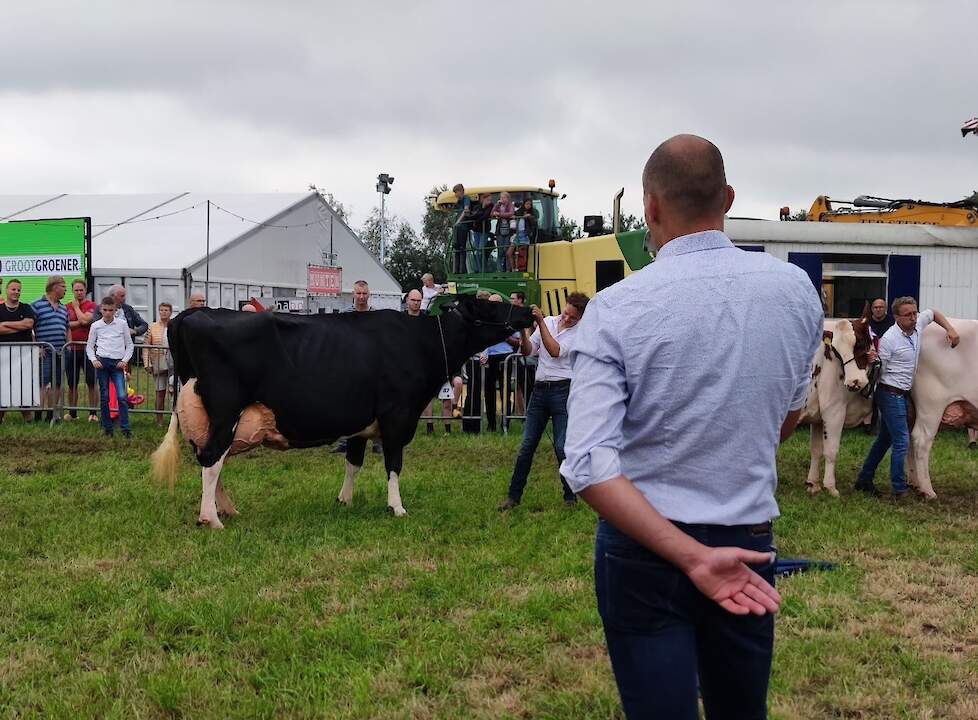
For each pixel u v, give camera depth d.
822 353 8.80
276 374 7.22
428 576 5.84
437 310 11.72
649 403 2.17
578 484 2.12
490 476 9.52
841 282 14.16
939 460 10.80
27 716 3.87
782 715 3.97
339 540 6.73
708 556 2.08
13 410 12.38
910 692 4.25
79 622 4.98
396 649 4.66
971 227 14.70
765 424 2.20
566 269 14.80
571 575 5.88
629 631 2.27
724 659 2.30
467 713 4.00
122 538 6.73
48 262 21.56
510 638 4.80
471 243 15.82
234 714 3.94
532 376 12.84
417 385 7.75
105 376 11.58
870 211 16.95
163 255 25.17
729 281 2.19
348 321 7.72
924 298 14.38
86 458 10.20
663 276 2.20
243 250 27.11
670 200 2.28
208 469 7.15
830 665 4.52
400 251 59.25
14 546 6.48
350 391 7.44
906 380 8.59
